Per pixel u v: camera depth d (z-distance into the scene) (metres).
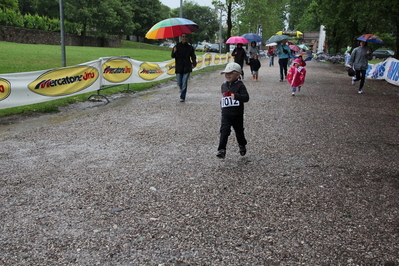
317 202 3.74
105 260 2.67
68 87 9.12
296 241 2.97
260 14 44.75
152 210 3.49
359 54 12.58
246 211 3.50
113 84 11.20
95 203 3.62
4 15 38.66
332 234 3.10
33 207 3.52
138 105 9.60
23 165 4.73
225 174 4.50
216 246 2.88
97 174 4.42
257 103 10.01
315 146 5.86
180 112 8.60
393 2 17.33
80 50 28.25
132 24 63.97
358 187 4.18
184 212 3.46
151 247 2.85
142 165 4.78
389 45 48.31
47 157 5.07
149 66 13.71
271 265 2.64
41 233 3.04
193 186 4.10
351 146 5.92
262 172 4.60
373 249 2.88
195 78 18.11
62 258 2.69
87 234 3.04
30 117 7.88
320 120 7.96
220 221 3.29
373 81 18.06
